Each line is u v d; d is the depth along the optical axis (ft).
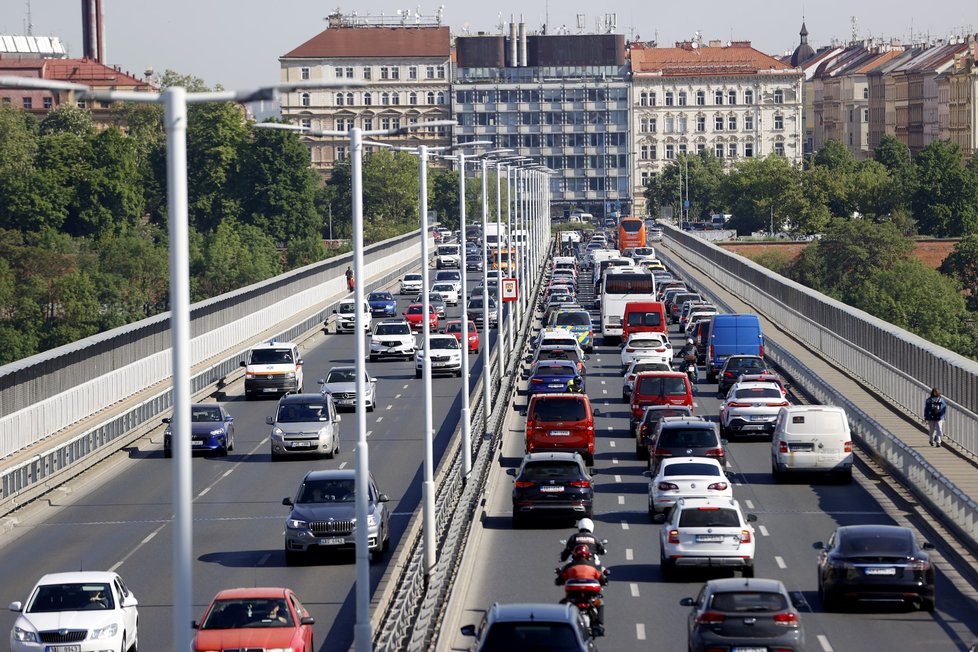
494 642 211.00
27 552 406.41
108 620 282.97
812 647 280.92
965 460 482.28
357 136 303.07
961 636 288.92
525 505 406.00
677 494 409.69
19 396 529.86
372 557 375.86
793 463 468.34
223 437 570.87
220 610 262.67
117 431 590.55
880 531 311.68
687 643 279.49
